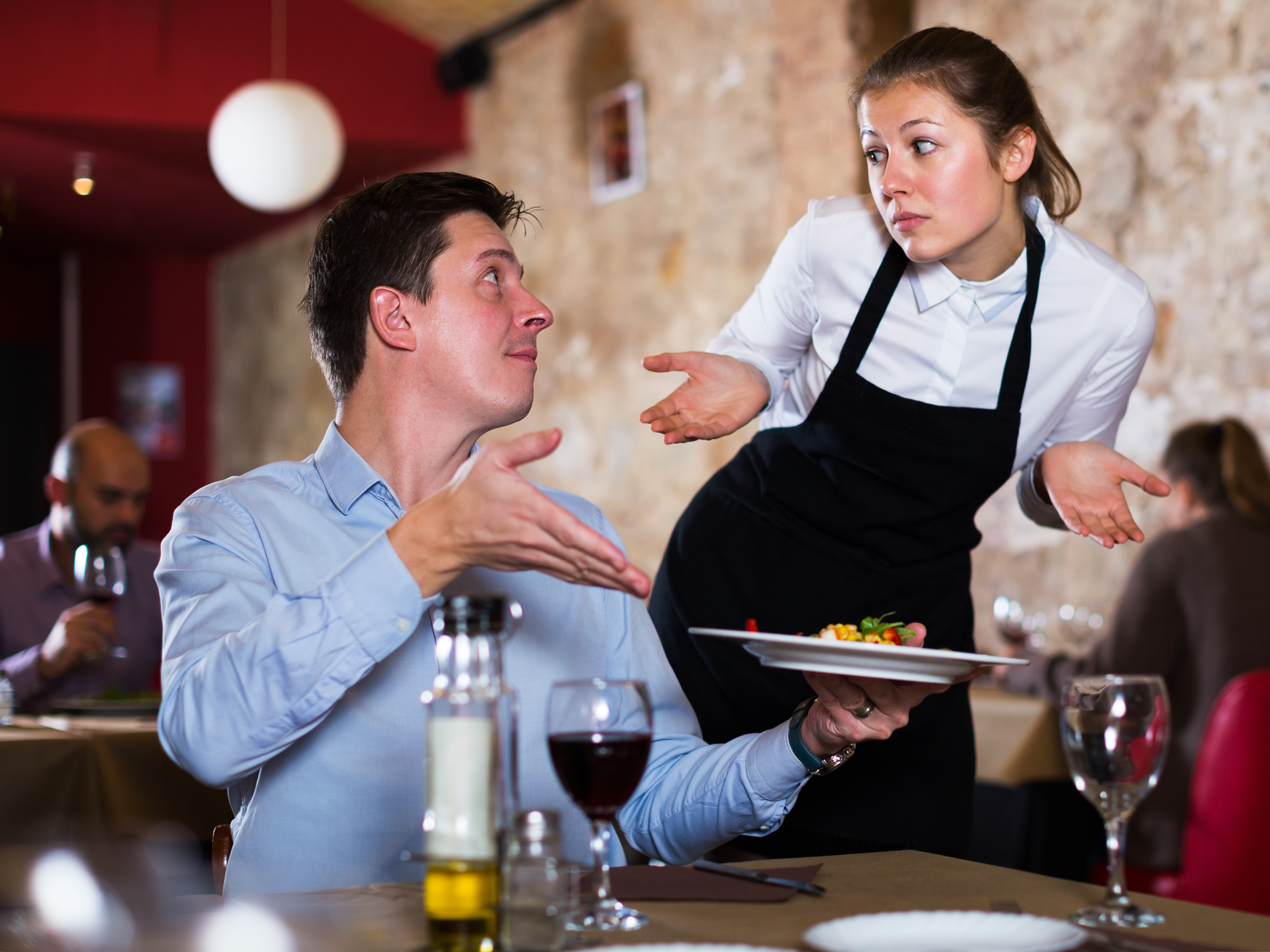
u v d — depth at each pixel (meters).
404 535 1.13
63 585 3.19
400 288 1.42
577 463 6.33
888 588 1.90
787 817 1.94
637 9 5.90
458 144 7.29
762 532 1.97
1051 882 1.12
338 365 1.47
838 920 0.91
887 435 1.86
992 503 4.23
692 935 0.93
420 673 1.37
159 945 0.91
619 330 6.05
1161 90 3.74
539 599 1.48
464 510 1.09
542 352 6.64
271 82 5.83
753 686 1.92
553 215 6.55
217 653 1.19
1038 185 1.82
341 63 7.06
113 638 2.78
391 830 1.35
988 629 4.23
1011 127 1.64
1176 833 2.80
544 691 1.45
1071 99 4.02
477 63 7.00
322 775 1.34
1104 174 3.90
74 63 6.57
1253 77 3.49
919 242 1.65
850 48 4.62
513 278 1.46
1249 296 3.49
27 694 2.72
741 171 5.27
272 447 9.24
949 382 1.86
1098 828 3.21
